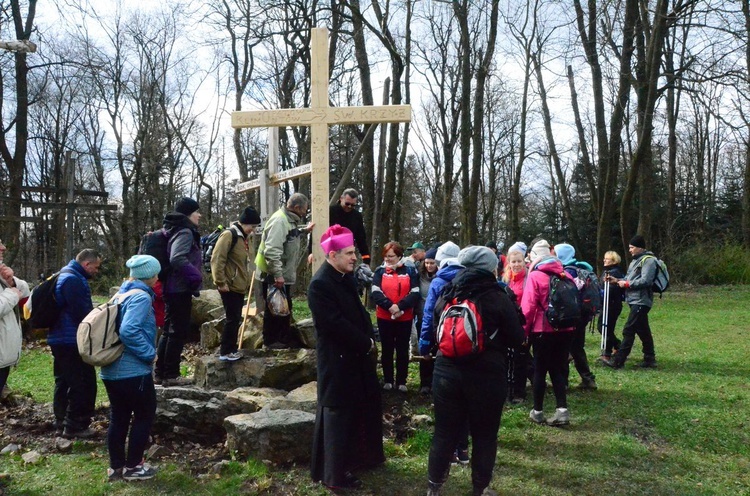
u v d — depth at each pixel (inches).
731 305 565.0
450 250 237.0
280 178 279.4
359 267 266.5
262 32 657.6
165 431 213.3
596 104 730.8
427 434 205.6
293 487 171.0
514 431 218.4
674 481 179.6
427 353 225.9
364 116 247.8
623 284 317.4
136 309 173.6
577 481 178.9
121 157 1148.5
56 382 220.8
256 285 280.8
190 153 1112.2
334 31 620.4
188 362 329.1
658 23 589.3
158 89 1158.3
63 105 1237.1
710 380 286.2
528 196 1523.1
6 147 740.7
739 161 1136.8
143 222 1171.3
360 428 180.7
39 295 210.5
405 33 815.7
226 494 167.5
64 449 202.1
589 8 699.4
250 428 183.6
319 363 171.3
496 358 158.7
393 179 650.2
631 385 278.5
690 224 976.9
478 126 707.4
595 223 992.2
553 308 214.5
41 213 1013.8
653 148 1040.8
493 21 709.9
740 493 171.8
